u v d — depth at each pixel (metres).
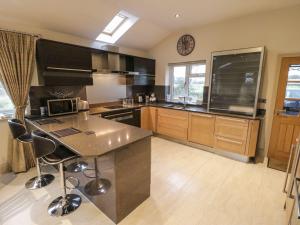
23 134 2.14
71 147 1.51
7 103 2.66
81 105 3.27
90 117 2.81
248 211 1.89
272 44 2.94
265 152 3.20
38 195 2.10
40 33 2.78
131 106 4.00
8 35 2.33
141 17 3.27
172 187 2.30
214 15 3.15
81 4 2.54
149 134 1.90
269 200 2.05
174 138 4.04
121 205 1.72
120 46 4.10
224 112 3.20
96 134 1.89
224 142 3.16
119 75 4.14
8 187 2.25
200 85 4.05
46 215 1.80
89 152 1.40
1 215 1.80
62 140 1.69
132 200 1.86
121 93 4.30
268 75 3.03
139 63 4.16
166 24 3.62
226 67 3.18
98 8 2.72
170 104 4.39
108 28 3.61
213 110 3.33
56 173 2.58
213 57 3.20
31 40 2.52
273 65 2.96
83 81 3.03
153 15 3.18
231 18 3.28
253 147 2.90
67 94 3.23
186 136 3.70
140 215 1.82
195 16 3.20
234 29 3.30
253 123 2.81
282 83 2.88
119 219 1.73
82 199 2.04
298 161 1.52
